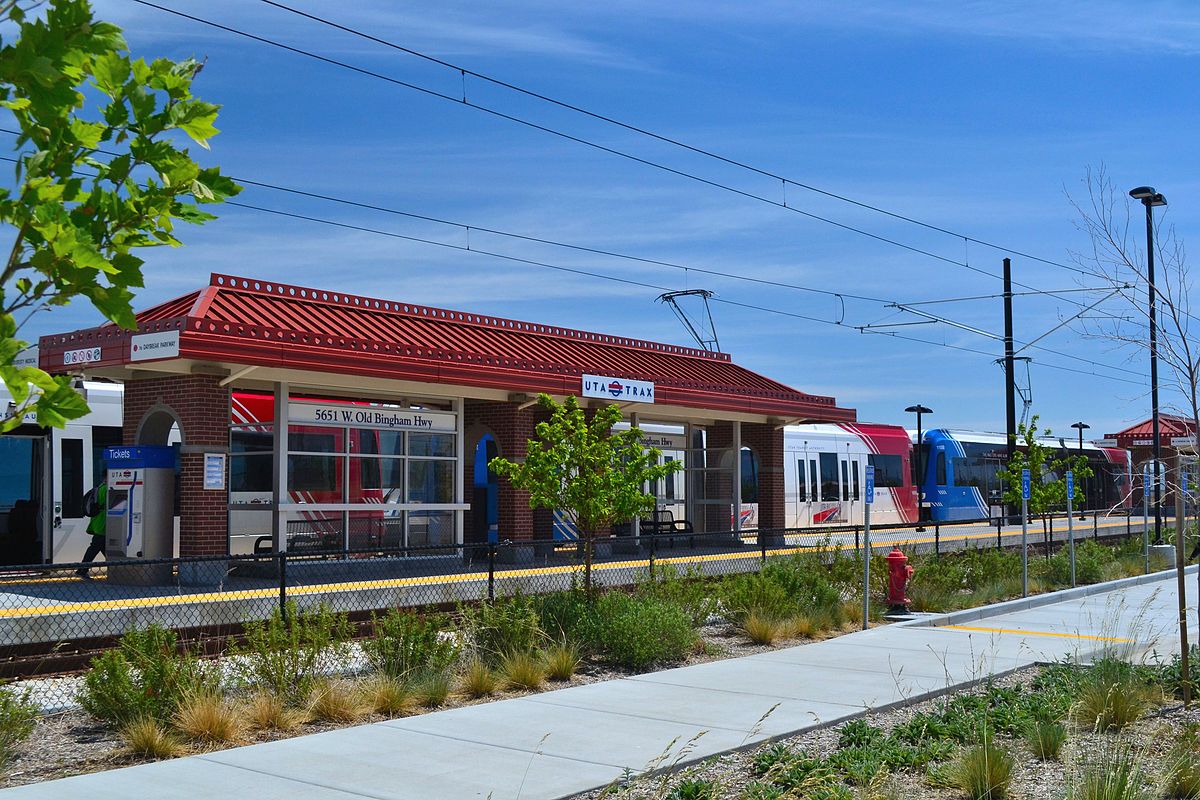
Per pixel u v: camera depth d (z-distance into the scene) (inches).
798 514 1471.5
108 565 437.1
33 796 280.5
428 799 280.1
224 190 119.6
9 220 106.7
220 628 533.6
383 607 590.2
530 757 325.1
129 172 115.3
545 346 947.3
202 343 631.8
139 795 281.7
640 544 906.1
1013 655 526.6
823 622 641.0
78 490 820.6
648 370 1017.5
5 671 453.4
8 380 106.0
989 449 1785.2
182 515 681.0
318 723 388.5
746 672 480.7
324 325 756.0
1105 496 1969.7
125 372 707.4
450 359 778.2
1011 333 1208.2
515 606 530.3
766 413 1087.0
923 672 478.9
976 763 301.1
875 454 1635.1
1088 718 378.0
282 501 716.7
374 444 792.9
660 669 512.1
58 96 105.0
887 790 290.7
